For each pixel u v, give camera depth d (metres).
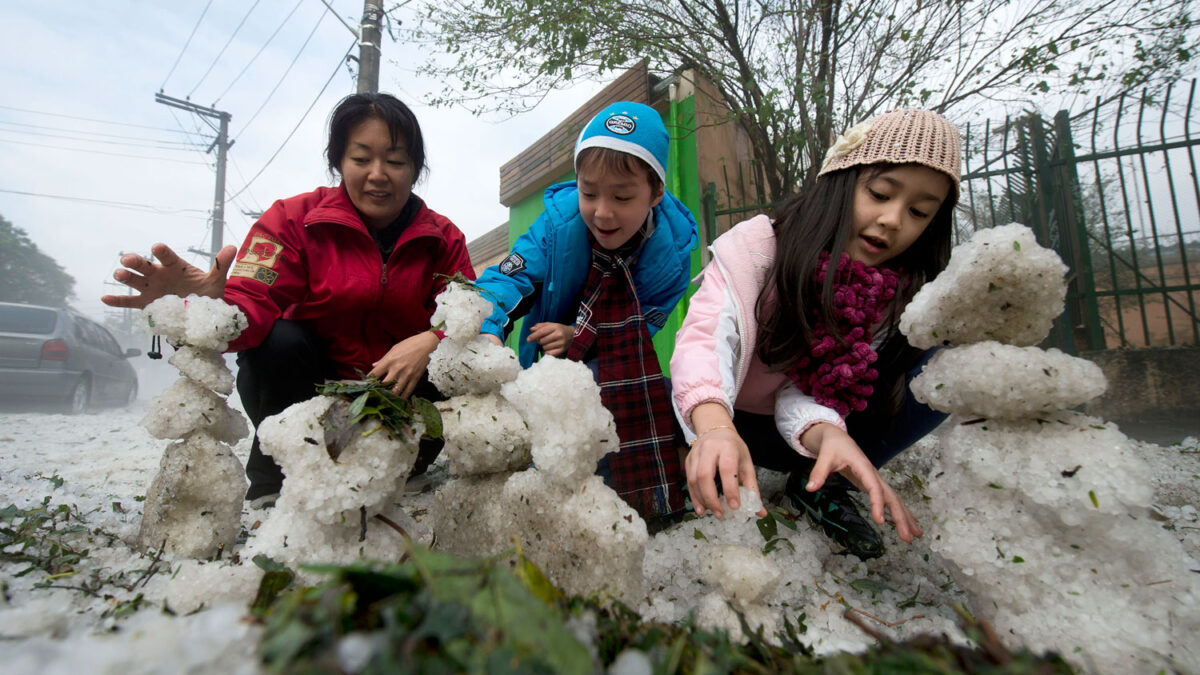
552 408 1.10
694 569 1.51
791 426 1.67
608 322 2.15
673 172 5.32
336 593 0.65
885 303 1.70
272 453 1.12
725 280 1.73
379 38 7.63
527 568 0.81
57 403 7.70
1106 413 4.66
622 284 2.20
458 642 0.55
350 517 1.11
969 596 1.09
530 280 2.26
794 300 1.67
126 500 2.11
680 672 0.71
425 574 0.65
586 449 1.12
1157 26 4.05
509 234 7.79
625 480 1.95
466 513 1.28
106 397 8.92
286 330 2.21
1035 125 5.05
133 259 1.56
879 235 1.59
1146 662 0.88
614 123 1.96
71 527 1.52
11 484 2.29
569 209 2.27
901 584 1.58
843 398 1.67
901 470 2.53
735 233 1.81
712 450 1.26
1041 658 0.74
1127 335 6.13
